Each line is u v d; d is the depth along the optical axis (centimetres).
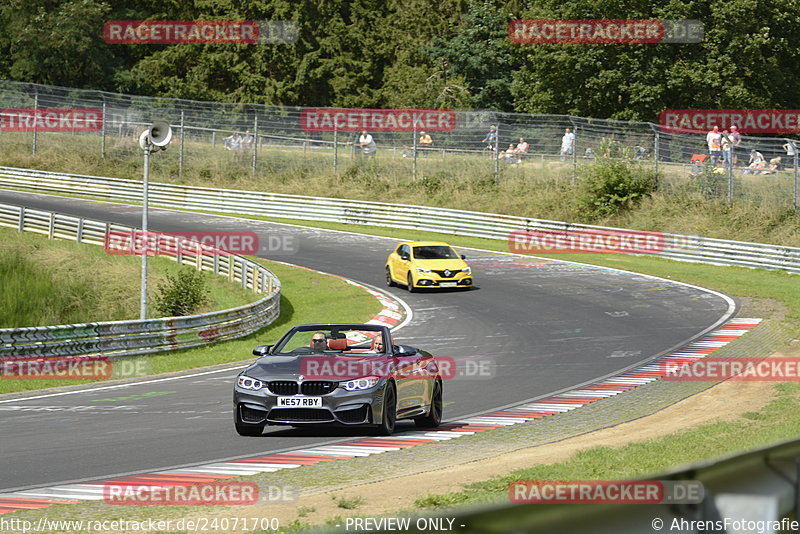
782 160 13638
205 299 10762
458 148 17200
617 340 7481
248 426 3959
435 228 14962
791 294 9612
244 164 18638
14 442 3947
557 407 4962
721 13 18062
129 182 17638
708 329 7888
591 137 15725
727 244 11962
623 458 3400
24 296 10631
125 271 11950
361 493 2886
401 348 4297
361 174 17575
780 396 5138
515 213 15338
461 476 3161
